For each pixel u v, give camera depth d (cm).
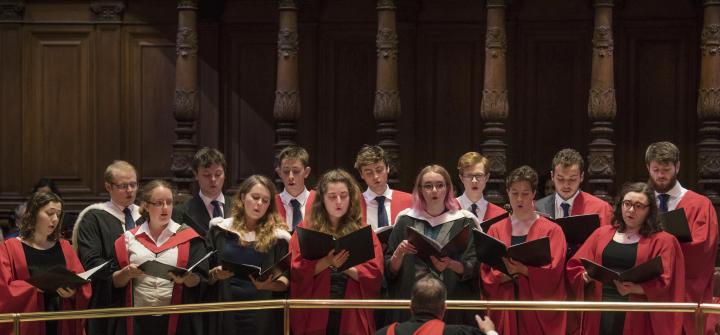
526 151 2277
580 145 2262
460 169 1540
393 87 2069
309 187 2298
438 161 2302
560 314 1266
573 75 2266
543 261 1200
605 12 2019
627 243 1253
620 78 2247
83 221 1402
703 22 2086
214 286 1305
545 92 2275
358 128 2319
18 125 2319
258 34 2328
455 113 2298
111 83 2322
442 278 1310
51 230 1290
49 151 2323
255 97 2331
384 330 1043
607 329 1262
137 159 2325
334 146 2322
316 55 2317
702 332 1147
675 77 2234
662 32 2236
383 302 1189
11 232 2167
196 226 1473
